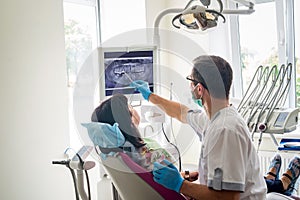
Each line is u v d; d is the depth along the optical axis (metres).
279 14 2.92
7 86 1.82
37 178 1.97
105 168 1.43
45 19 2.02
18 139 1.87
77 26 2.75
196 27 1.82
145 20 2.95
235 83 3.21
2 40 1.80
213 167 1.42
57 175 2.08
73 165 1.56
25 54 1.91
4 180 1.81
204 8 1.72
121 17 2.98
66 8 2.66
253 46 3.10
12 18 1.84
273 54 3.03
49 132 2.04
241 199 1.54
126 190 1.44
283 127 2.29
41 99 2.00
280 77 2.75
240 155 1.41
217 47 3.10
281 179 2.12
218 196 1.41
